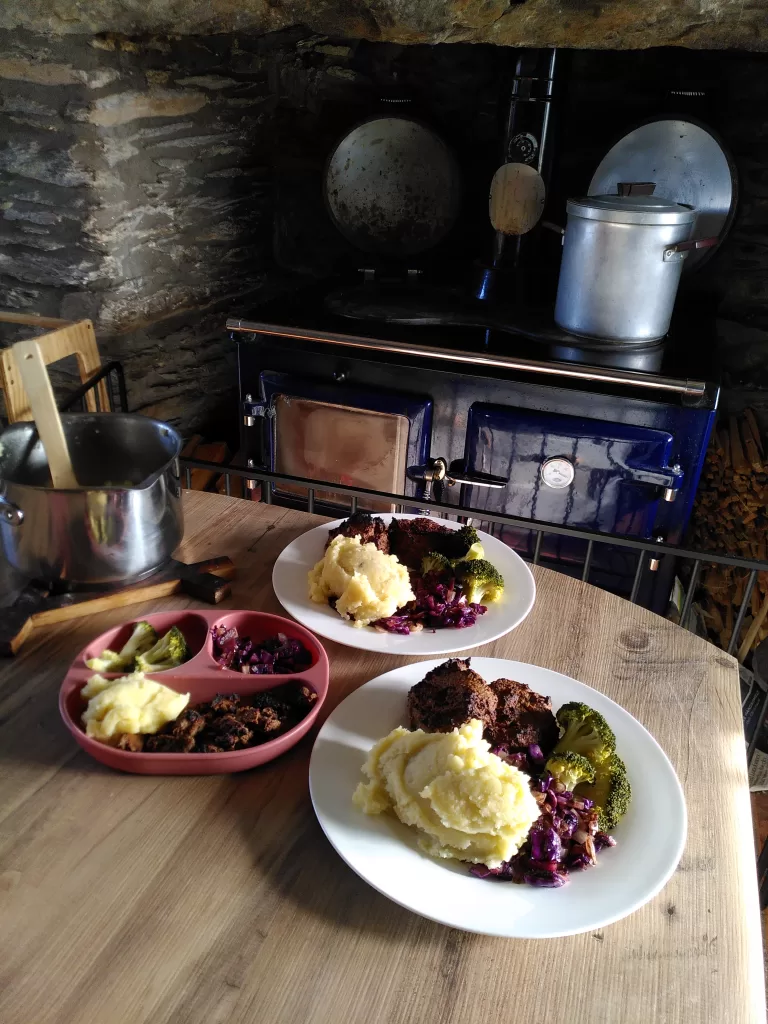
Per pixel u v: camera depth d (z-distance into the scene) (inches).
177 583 43.7
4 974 25.1
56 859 28.9
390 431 79.4
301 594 43.3
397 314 83.7
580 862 28.9
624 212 70.5
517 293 87.7
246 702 35.0
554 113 81.0
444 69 97.3
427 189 96.3
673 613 85.7
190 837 30.1
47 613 40.6
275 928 27.0
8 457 44.4
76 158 77.0
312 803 31.4
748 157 89.3
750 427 93.4
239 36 90.4
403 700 36.0
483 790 28.5
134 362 90.5
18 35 72.8
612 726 35.0
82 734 31.7
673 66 90.1
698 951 26.9
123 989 24.9
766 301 92.7
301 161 103.7
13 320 70.5
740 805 32.9
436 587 42.8
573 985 25.6
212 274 97.7
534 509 77.9
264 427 86.2
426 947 26.6
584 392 72.2
